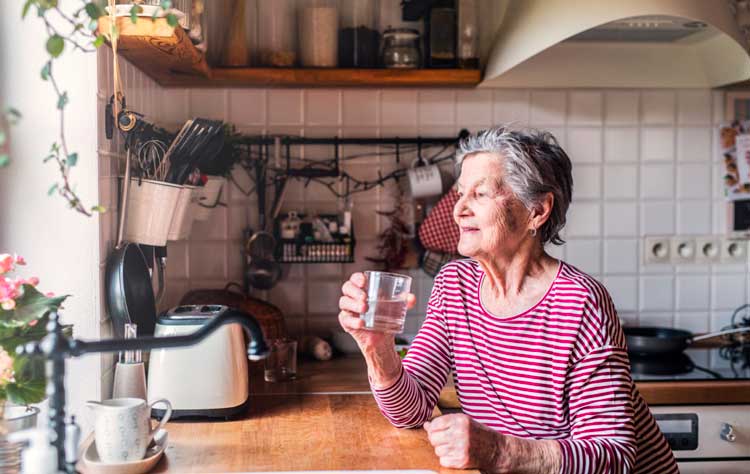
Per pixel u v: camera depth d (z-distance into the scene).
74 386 1.67
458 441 1.41
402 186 2.59
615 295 2.69
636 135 2.66
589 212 2.67
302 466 1.42
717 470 2.11
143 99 2.18
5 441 1.34
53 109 1.67
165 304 2.50
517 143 1.61
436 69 2.43
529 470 1.42
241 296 2.40
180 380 1.70
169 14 1.58
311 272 2.59
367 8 2.46
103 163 1.72
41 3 1.38
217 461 1.45
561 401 1.58
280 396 1.96
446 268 1.80
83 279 1.69
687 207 2.70
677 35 2.44
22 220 1.68
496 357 1.64
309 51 2.42
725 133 2.68
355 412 1.81
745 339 2.61
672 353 2.43
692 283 2.71
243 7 2.38
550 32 2.11
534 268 1.67
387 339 1.59
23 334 1.35
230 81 2.39
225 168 2.34
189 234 2.44
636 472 1.70
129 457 1.37
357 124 2.57
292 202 2.57
